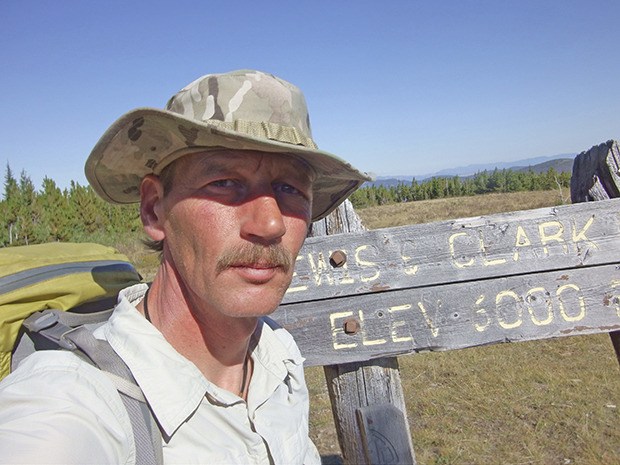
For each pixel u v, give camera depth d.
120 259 0.72
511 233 0.92
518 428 1.87
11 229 12.59
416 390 2.29
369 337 0.90
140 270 6.54
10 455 0.30
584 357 2.53
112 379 0.40
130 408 0.39
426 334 0.91
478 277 0.92
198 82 0.45
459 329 0.91
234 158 0.44
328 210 0.77
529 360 2.54
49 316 0.52
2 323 0.51
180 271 0.47
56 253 0.67
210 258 0.44
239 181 0.45
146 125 0.43
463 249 0.92
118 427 0.37
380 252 0.91
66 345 0.42
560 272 0.93
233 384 0.53
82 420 0.34
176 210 0.46
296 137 0.46
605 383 2.19
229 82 0.45
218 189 0.45
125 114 0.41
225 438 0.45
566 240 0.92
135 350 0.42
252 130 0.44
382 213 18.23
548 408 2.00
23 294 0.53
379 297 0.91
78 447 0.33
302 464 0.55
